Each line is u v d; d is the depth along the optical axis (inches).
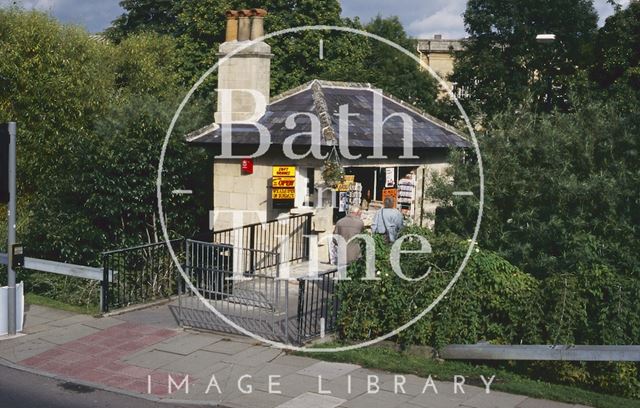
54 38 840.3
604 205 499.8
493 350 400.8
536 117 592.1
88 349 451.5
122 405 366.3
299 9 1381.6
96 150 649.0
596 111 541.6
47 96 802.2
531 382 392.5
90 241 637.3
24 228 665.6
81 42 879.7
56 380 403.2
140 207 651.5
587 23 1386.6
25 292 604.4
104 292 528.4
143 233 667.4
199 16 1374.3
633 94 1009.5
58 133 792.3
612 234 485.7
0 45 805.9
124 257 565.9
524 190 538.0
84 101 837.2
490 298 422.0
